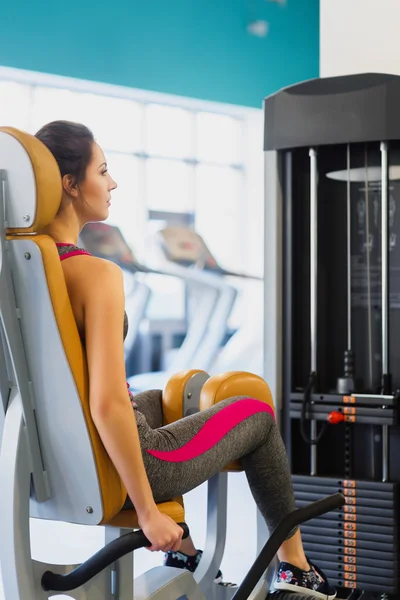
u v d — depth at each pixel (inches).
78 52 200.7
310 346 116.6
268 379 115.7
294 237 116.6
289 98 113.1
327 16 123.0
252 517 153.4
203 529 148.6
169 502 66.2
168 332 249.3
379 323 113.4
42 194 59.3
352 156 114.5
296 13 235.3
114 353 59.6
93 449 59.8
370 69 119.7
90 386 59.6
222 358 258.5
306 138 111.7
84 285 61.2
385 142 108.2
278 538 66.6
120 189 235.6
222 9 225.1
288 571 80.1
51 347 60.2
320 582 80.9
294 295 116.5
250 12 228.8
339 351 115.9
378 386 113.3
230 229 258.4
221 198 255.8
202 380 86.8
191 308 253.9
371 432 111.8
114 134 230.8
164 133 241.9
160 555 127.0
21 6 190.5
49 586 62.1
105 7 204.5
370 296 113.9
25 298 60.7
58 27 196.9
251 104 232.5
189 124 247.3
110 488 60.8
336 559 108.9
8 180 59.8
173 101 229.5
